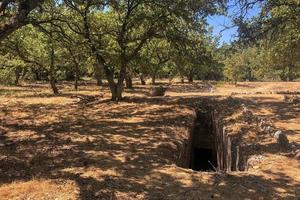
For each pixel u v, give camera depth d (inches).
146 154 465.1
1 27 438.6
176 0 908.0
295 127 627.2
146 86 1872.5
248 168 427.8
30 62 1304.1
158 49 1374.3
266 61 1738.4
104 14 1002.7
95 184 359.3
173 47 1050.1
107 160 437.7
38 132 598.9
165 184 363.6
